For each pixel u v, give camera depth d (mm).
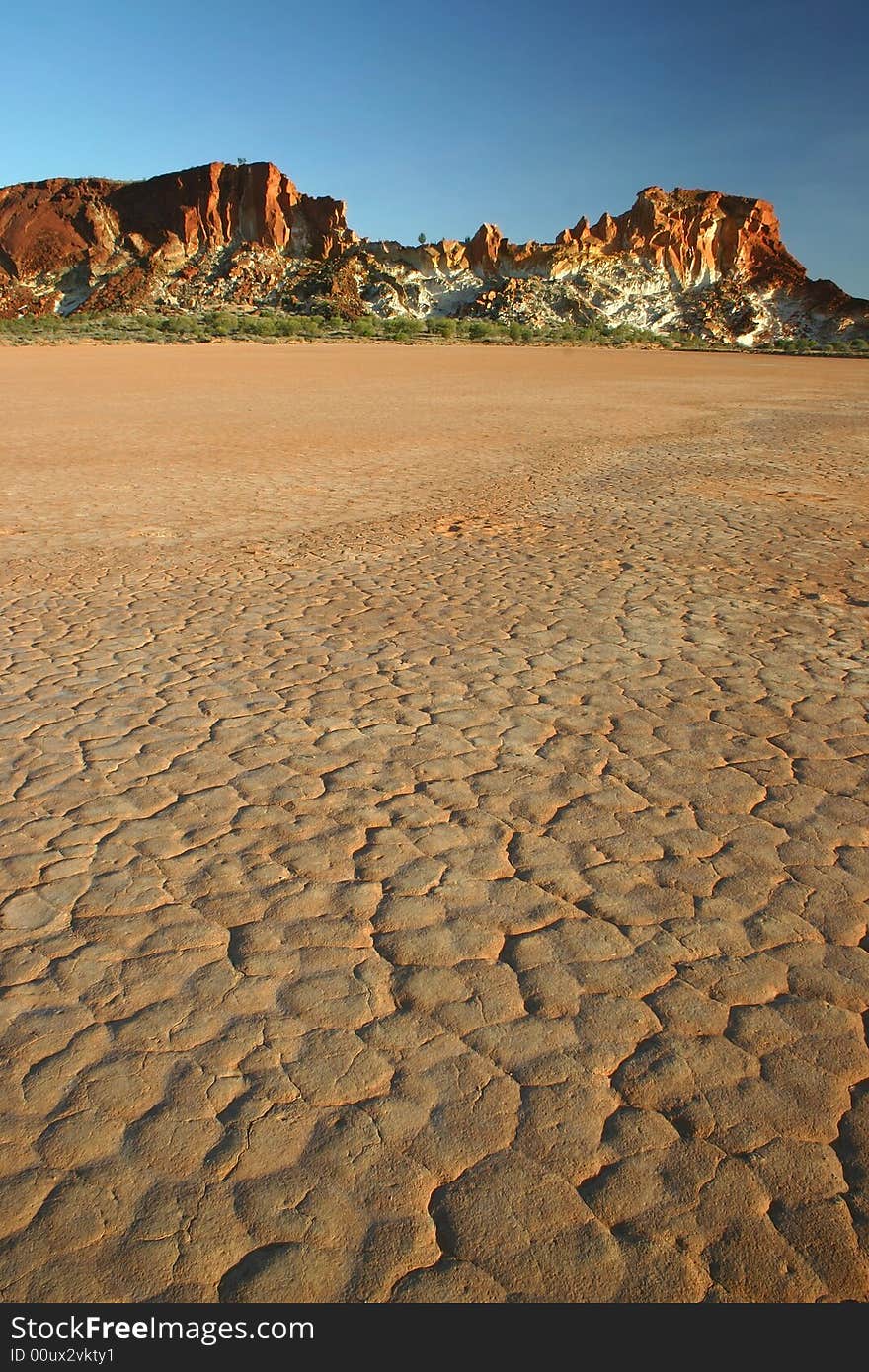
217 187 161375
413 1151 2309
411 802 4066
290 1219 2141
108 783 4289
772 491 13078
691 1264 2045
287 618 7031
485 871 3529
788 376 50844
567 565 8742
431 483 13766
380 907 3307
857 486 13562
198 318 104000
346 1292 1996
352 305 143125
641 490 13141
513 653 6113
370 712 5117
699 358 80000
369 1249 2076
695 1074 2553
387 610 7219
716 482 13859
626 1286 2002
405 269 154250
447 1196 2189
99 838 3799
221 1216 2148
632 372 51344
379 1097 2475
